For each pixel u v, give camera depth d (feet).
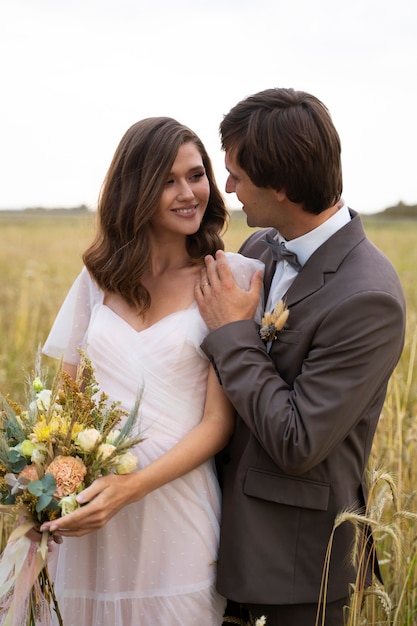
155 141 7.38
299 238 7.32
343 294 6.79
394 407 12.71
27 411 7.07
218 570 7.42
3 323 22.17
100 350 7.61
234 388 6.92
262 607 7.41
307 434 6.55
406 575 8.87
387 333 6.68
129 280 7.57
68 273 38.40
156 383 7.39
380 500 7.77
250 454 7.27
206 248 7.80
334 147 7.02
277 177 6.95
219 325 7.20
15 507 6.44
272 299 7.54
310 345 6.95
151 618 7.51
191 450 7.24
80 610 7.74
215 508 7.70
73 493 6.48
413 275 37.58
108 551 7.50
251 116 7.01
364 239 7.27
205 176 7.67
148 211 7.38
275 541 7.16
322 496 7.07
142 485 6.91
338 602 7.34
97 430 6.77
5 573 6.86
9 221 138.21
